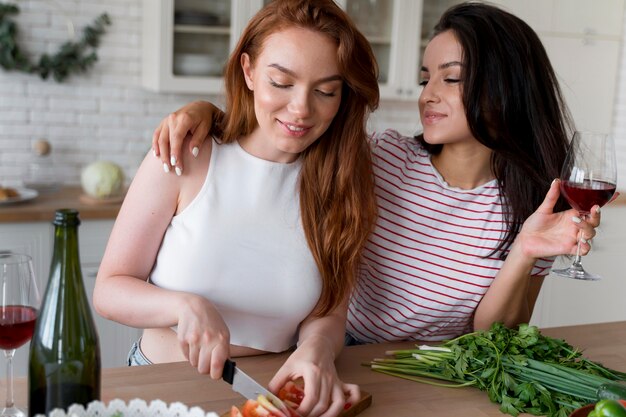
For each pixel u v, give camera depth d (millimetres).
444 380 1514
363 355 1628
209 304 1373
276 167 1533
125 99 3631
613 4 4004
